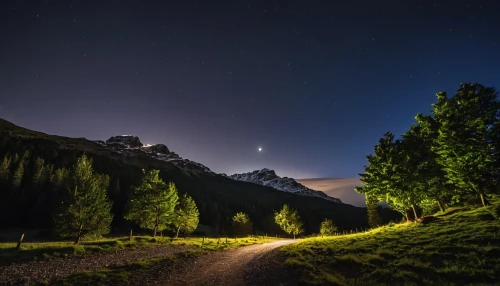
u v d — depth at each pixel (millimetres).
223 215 135625
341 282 14453
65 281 14562
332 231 75125
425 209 36688
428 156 34719
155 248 27516
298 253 22156
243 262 21953
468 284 12695
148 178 47312
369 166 38438
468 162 29094
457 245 17672
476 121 30125
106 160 184375
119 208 94438
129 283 14961
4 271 15930
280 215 77562
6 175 97500
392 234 25688
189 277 16953
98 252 23234
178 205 62062
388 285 13805
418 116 37906
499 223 21281
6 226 77062
